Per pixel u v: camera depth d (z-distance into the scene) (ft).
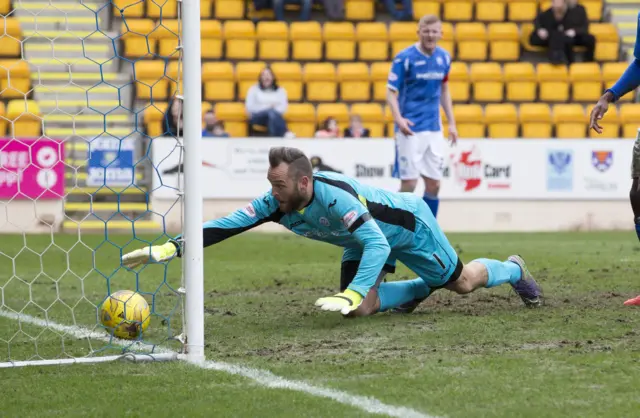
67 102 119.96
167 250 34.45
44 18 127.95
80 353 33.27
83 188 102.89
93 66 124.16
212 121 106.52
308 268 63.98
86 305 45.75
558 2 129.18
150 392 26.96
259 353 32.63
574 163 107.65
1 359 32.14
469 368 29.32
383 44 132.46
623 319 38.63
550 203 107.76
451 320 38.81
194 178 31.55
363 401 25.49
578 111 123.54
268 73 113.29
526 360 30.37
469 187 106.83
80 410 25.17
